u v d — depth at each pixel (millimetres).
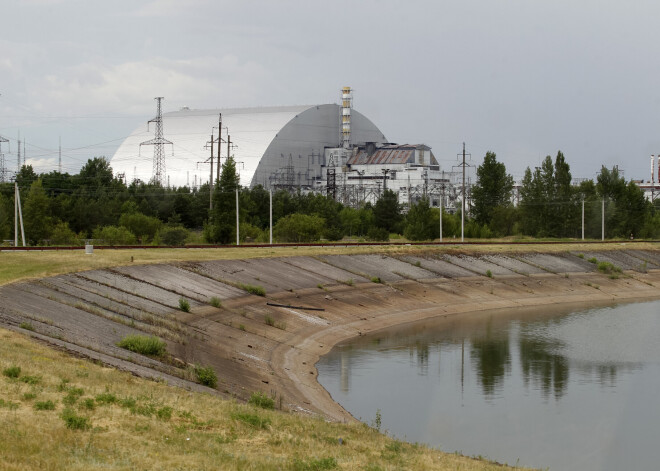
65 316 48094
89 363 35469
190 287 68500
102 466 20938
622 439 42906
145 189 162625
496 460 38344
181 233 114438
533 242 139250
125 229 119062
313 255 94125
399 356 62156
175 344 48688
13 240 113562
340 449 27438
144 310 57062
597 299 102625
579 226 168000
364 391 50875
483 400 50094
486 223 170875
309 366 56625
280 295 75250
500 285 101312
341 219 159625
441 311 85312
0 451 21031
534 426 44844
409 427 43625
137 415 27062
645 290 111938
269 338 60875
